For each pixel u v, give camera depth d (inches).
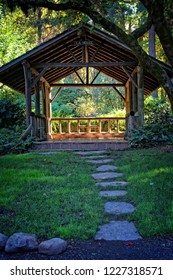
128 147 348.5
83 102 736.3
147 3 198.1
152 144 335.0
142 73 369.1
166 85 208.1
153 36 617.3
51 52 387.2
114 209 148.8
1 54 530.3
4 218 135.3
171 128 351.6
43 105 477.7
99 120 544.1
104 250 108.8
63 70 476.4
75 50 414.0
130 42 209.0
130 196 165.3
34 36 641.0
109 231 123.7
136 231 123.6
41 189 179.2
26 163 256.8
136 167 226.5
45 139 439.2
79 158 285.7
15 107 500.7
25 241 109.7
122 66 374.3
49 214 139.4
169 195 158.2
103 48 394.9
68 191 174.2
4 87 576.4
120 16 418.9
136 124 377.4
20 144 348.8
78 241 115.8
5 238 113.2
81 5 210.8
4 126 486.0
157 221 128.7
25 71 367.2
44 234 120.0
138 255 105.0
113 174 220.1
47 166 245.1
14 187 181.8
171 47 204.2
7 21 507.2
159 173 200.5
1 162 262.1
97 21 212.1
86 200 159.2
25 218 134.3
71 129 578.6
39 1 212.1
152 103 542.0
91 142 358.3
